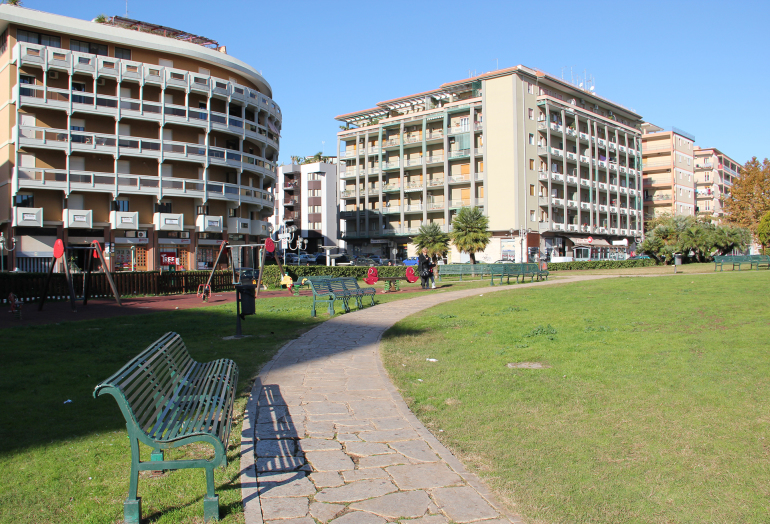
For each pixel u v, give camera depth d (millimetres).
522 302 15930
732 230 52531
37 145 37281
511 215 59438
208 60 44906
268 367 7699
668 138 86812
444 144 64375
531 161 61594
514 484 3848
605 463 4188
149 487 3930
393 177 70500
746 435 4672
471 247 47219
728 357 7555
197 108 44844
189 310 16359
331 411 5652
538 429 4977
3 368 7707
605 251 71375
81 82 39750
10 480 4035
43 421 5414
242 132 46344
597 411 5441
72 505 3658
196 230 44688
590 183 69500
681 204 88375
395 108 72312
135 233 42000
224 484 3947
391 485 3879
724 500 3559
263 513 3475
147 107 41656
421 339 10023
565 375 6930
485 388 6414
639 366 7246
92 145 39031
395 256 67562
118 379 3580
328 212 82688
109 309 17203
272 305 16875
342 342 9742
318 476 4055
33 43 38438
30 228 38188
